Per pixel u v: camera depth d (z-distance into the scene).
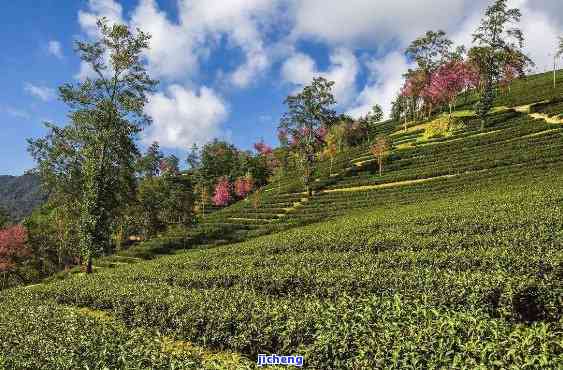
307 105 73.75
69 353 12.64
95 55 41.84
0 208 86.12
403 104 114.94
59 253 71.00
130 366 11.10
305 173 73.75
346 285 18.09
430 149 74.12
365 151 89.94
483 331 10.23
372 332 11.30
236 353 14.73
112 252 71.31
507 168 53.62
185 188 100.81
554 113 70.75
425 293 14.97
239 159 119.19
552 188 33.78
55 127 43.38
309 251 28.48
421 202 46.59
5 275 68.50
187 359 11.55
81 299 24.28
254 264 25.91
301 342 12.89
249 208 73.38
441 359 9.52
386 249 25.69
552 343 9.38
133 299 20.27
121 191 45.75
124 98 42.31
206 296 18.31
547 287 13.66
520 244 20.11
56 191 45.19
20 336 15.48
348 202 58.94
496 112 84.62
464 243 22.64
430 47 99.31
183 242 60.66
